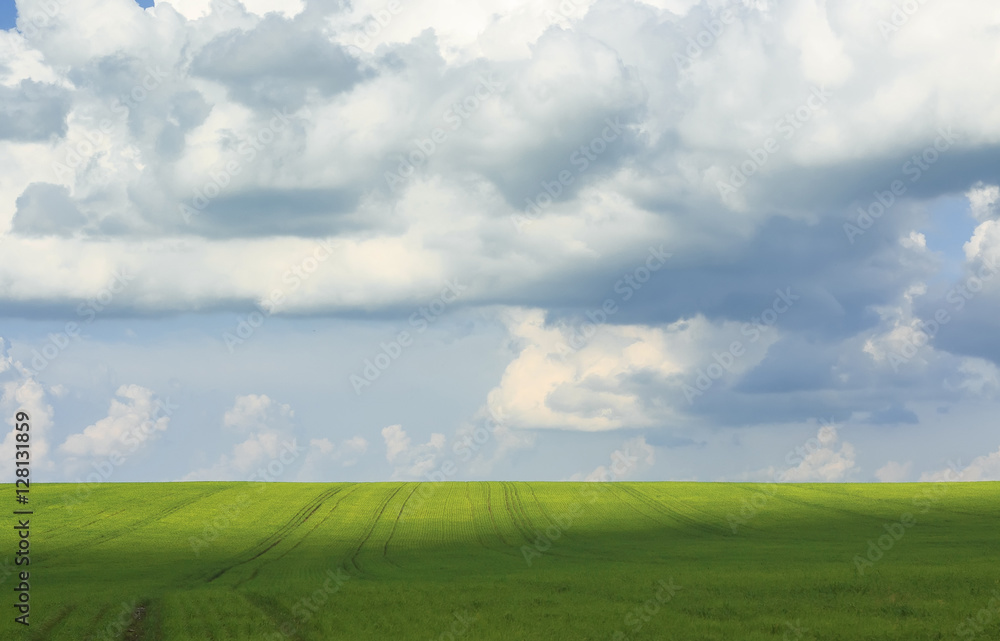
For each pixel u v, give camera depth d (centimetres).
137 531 6994
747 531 6938
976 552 5050
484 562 5369
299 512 7962
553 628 2817
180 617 3134
